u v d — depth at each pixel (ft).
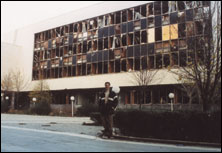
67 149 24.62
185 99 92.02
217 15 36.11
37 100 126.31
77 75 126.52
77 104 129.80
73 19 132.67
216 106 38.06
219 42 35.01
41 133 37.60
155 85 98.94
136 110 35.53
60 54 136.36
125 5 113.50
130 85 105.29
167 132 32.17
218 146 27.66
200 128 30.45
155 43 101.55
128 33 110.73
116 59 112.57
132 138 32.14
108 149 25.02
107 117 33.68
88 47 124.26
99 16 122.62
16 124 53.67
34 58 151.12
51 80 136.36
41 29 148.77
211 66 35.04
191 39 37.70
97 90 124.36
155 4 104.58
